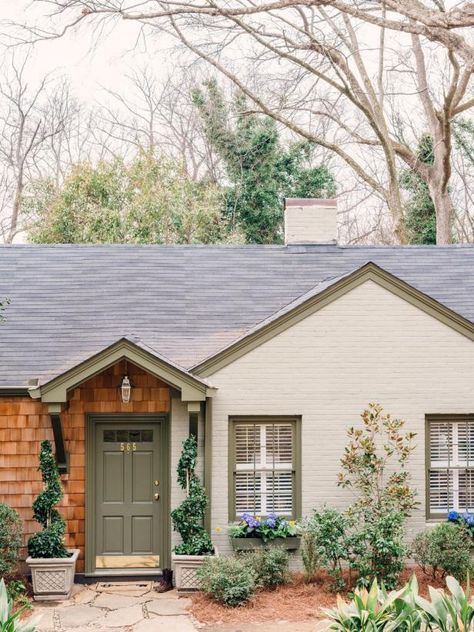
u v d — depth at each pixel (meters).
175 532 12.26
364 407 12.53
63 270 14.98
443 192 25.03
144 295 14.29
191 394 11.82
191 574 11.38
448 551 11.19
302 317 12.49
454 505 12.70
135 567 12.41
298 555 12.12
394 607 7.14
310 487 12.41
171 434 12.38
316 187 30.53
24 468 12.35
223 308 14.06
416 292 12.59
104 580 12.22
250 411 12.37
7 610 7.09
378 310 12.60
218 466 12.26
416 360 12.62
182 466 12.00
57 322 13.60
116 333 13.37
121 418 12.49
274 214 30.38
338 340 12.55
